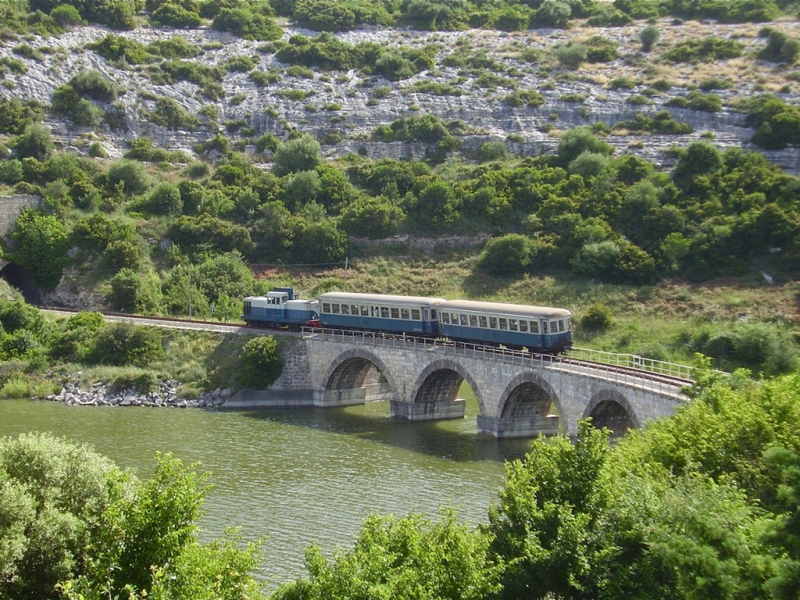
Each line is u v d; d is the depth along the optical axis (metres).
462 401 97.94
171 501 39.31
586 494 41.03
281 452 79.75
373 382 109.94
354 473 72.94
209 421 93.25
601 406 74.44
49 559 39.00
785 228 121.69
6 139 160.88
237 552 38.75
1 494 39.25
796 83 173.88
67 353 111.44
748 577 34.84
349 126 183.25
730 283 119.25
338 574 35.91
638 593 37.53
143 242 141.38
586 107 181.50
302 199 154.38
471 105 187.25
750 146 153.38
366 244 146.25
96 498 42.47
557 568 38.22
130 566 38.00
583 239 133.25
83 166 157.00
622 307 120.25
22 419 91.69
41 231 137.25
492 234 144.88
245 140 179.50
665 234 130.25
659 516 38.78
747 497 43.59
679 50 195.50
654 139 163.88
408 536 37.50
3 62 175.62
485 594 36.50
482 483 70.06
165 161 168.38
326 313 109.56
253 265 141.88
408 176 159.62
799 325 107.19
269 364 104.38
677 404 64.06
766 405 48.94
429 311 98.94
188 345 111.50
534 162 160.75
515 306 91.12
